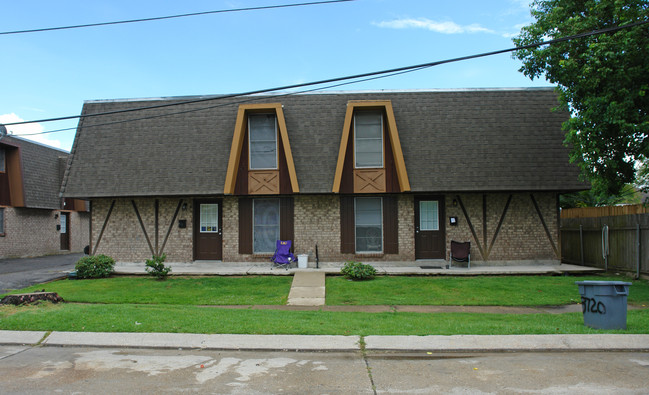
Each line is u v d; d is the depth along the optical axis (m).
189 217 15.52
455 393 5.05
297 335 7.32
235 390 5.17
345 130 14.43
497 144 14.91
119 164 15.38
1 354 6.64
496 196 15.23
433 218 15.45
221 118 15.75
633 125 9.70
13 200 23.61
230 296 11.16
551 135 15.02
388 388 5.22
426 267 14.87
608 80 10.20
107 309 9.11
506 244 15.13
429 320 8.43
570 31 10.56
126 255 15.59
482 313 9.32
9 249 23.31
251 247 15.28
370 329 7.65
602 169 11.13
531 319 8.62
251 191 15.05
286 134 14.59
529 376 5.62
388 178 14.95
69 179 15.34
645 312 9.16
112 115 16.25
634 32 9.57
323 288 11.91
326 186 14.54
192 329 7.61
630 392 5.07
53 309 9.13
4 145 22.92
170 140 15.59
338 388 5.23
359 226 15.34
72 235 29.17
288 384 5.37
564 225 17.75
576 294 11.39
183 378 5.59
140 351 6.82
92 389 5.21
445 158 14.75
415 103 15.61
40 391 5.14
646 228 12.95
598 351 6.74
